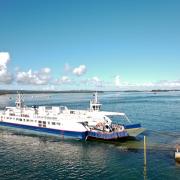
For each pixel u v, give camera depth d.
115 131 102.62
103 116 116.94
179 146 90.69
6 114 142.00
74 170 72.56
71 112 125.44
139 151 87.75
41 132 124.00
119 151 89.12
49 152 91.06
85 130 106.62
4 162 80.31
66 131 112.75
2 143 106.38
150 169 71.12
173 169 70.62
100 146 97.00
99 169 72.88
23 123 132.62
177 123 145.50
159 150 87.50
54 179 66.69
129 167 73.31
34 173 70.88
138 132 108.50
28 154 88.94
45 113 125.19
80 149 94.00
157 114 190.50
